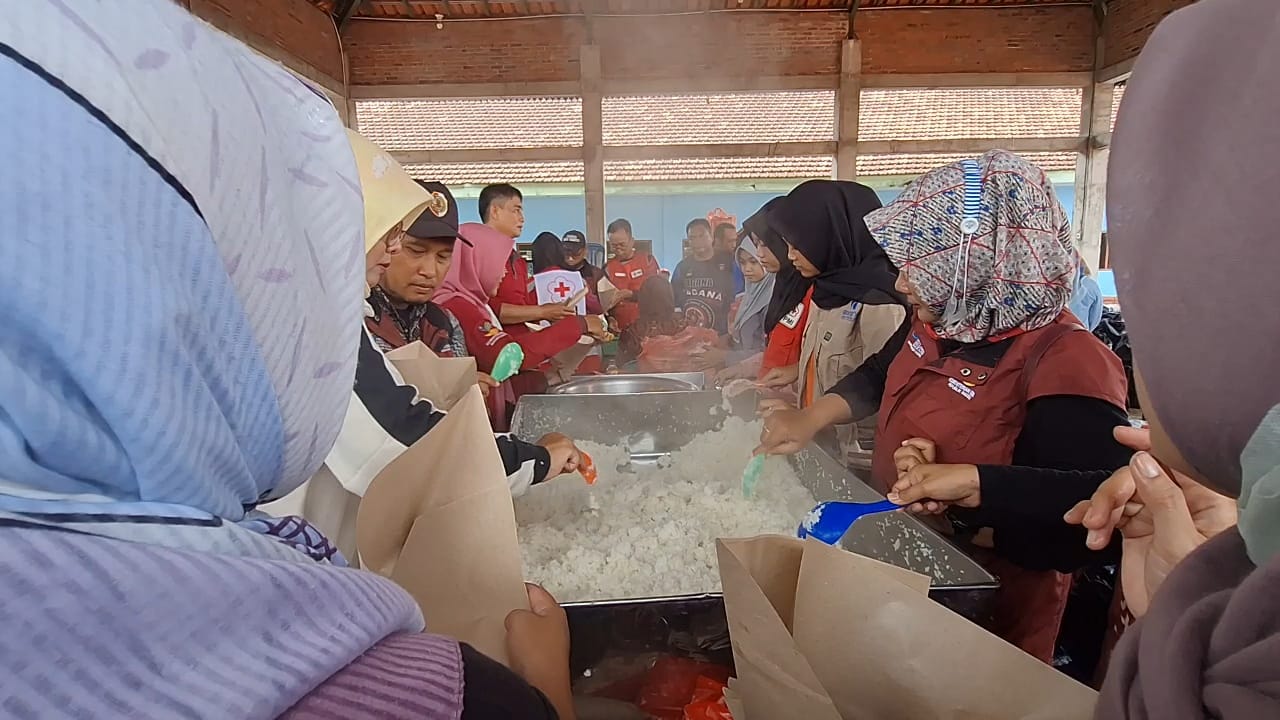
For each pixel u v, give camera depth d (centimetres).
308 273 39
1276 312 34
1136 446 77
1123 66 639
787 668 49
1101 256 708
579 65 671
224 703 24
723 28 661
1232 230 36
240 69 37
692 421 185
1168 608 37
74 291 24
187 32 34
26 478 24
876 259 188
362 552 60
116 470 26
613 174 835
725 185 838
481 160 715
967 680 49
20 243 23
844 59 662
